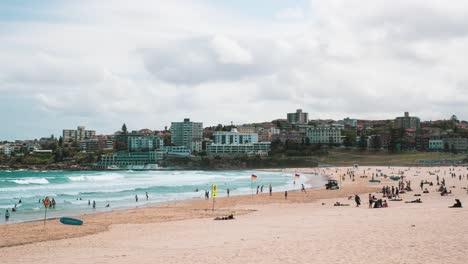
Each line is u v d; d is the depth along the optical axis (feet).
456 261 59.93
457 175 510.58
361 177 511.40
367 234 88.22
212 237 99.86
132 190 347.15
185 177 594.65
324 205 197.77
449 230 88.02
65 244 100.22
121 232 121.08
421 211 139.95
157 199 262.47
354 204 195.72
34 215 185.57
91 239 107.86
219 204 219.00
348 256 65.67
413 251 67.36
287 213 163.12
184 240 97.14
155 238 104.06
